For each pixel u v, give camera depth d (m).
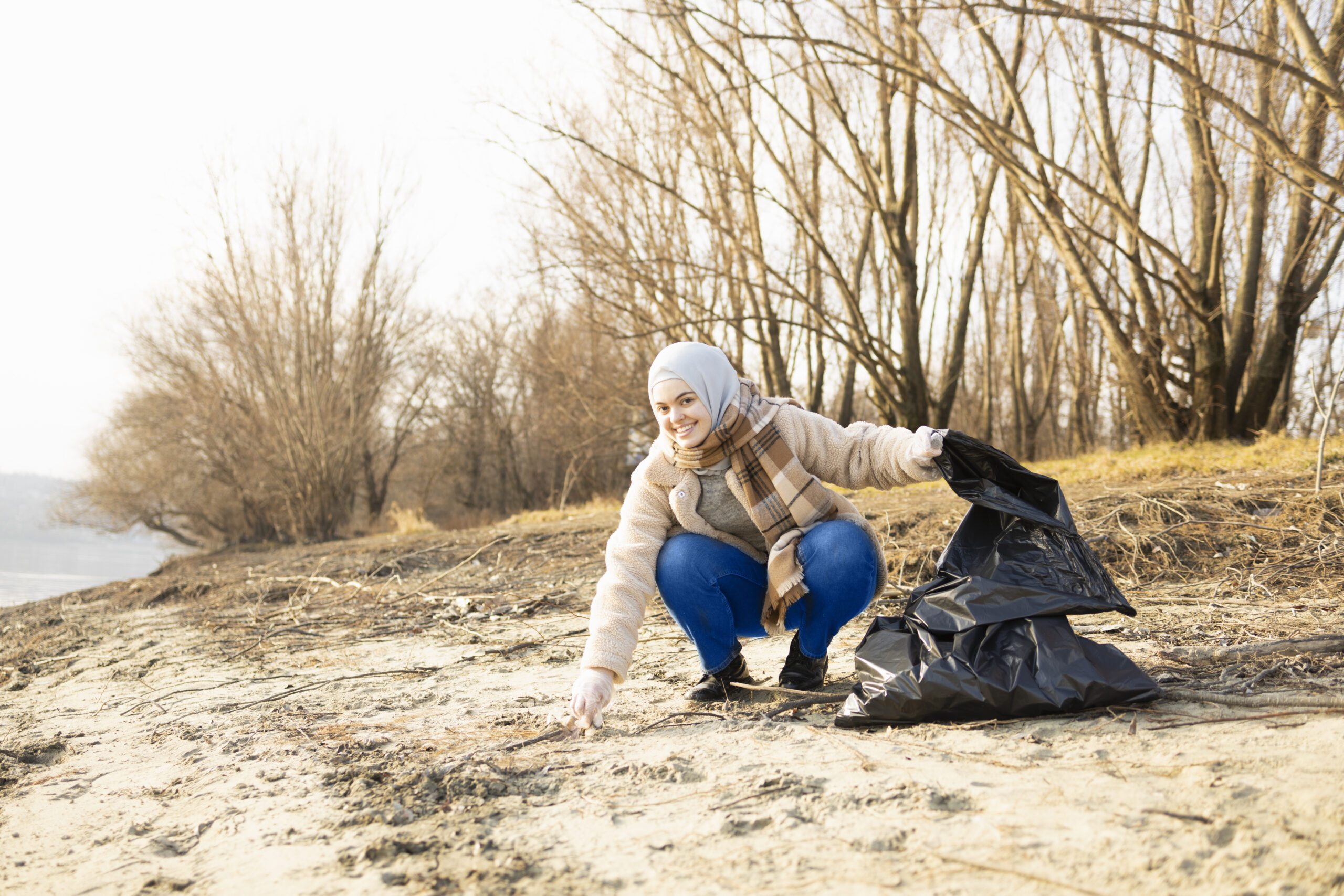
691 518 2.97
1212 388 13.91
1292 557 4.87
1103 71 14.56
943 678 2.44
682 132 15.27
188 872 1.92
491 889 1.68
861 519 3.03
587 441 21.48
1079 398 25.22
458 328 38.66
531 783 2.29
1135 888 1.44
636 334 17.05
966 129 11.17
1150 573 5.08
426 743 2.77
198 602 9.16
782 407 2.98
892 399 14.98
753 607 3.07
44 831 2.31
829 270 17.02
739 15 12.02
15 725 3.81
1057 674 2.40
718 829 1.87
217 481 34.59
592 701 2.67
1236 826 1.61
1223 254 13.85
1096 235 12.82
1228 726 2.19
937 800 1.90
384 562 9.60
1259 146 10.55
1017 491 2.69
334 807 2.24
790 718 2.74
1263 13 11.52
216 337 30.39
